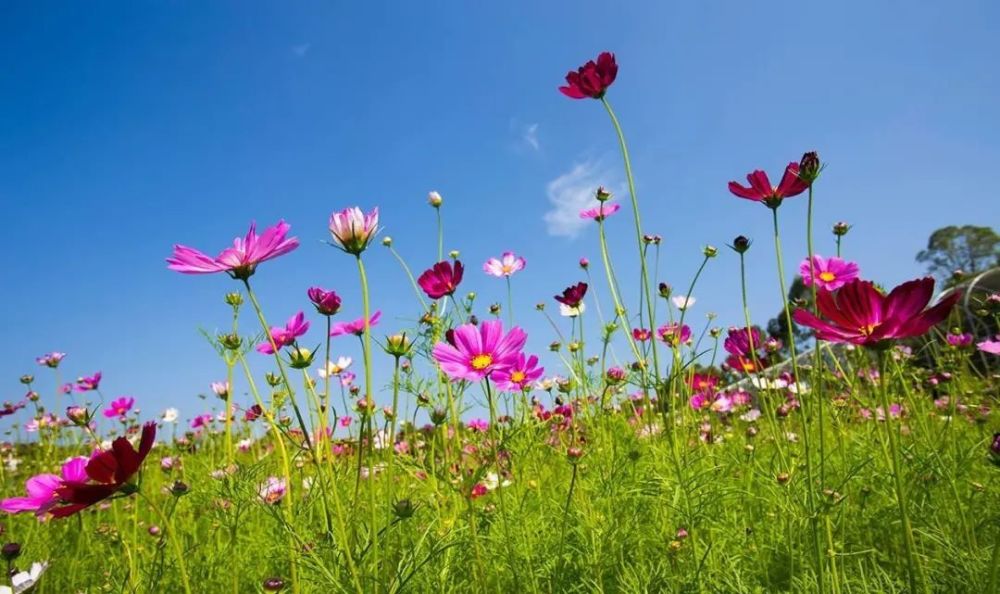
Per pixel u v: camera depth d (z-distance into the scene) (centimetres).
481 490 56
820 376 37
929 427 70
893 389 70
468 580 51
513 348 45
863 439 64
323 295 44
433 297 62
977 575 40
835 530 53
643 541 57
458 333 46
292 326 52
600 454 66
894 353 63
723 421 97
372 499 37
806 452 38
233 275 37
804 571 45
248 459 80
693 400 89
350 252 37
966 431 71
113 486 31
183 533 68
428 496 56
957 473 50
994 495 52
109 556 63
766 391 61
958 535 48
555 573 51
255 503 50
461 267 62
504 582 53
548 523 58
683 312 64
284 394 58
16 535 74
